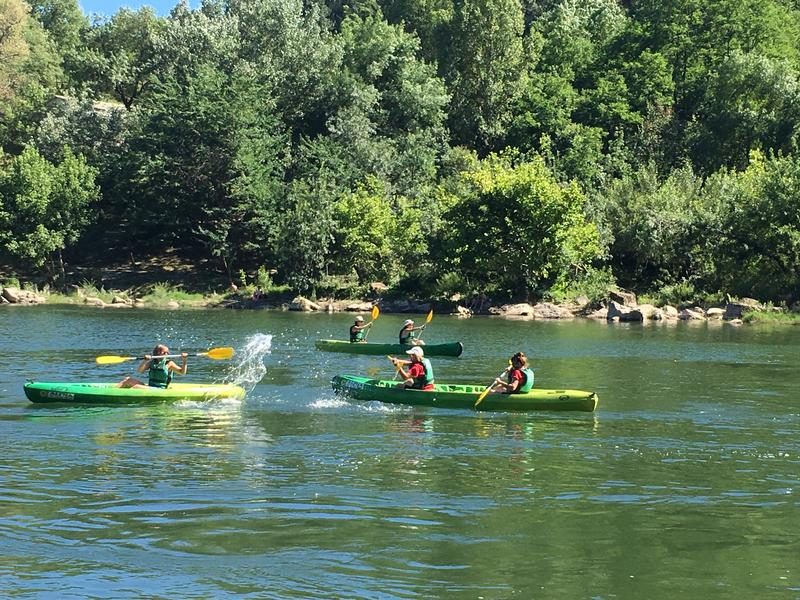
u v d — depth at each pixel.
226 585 10.25
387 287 60.34
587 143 70.69
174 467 15.20
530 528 12.26
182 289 64.31
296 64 77.56
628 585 10.36
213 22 78.88
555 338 39.31
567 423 19.45
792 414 20.67
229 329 42.03
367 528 12.16
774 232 54.28
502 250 56.50
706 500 13.66
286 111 76.50
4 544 11.44
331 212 61.25
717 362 30.62
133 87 82.31
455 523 12.43
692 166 71.31
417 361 21.64
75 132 73.25
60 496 13.45
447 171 72.62
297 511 12.84
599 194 62.16
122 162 67.94
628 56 84.62
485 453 16.52
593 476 14.98
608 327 45.69
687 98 80.69
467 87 82.06
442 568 10.80
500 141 79.50
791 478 15.02
